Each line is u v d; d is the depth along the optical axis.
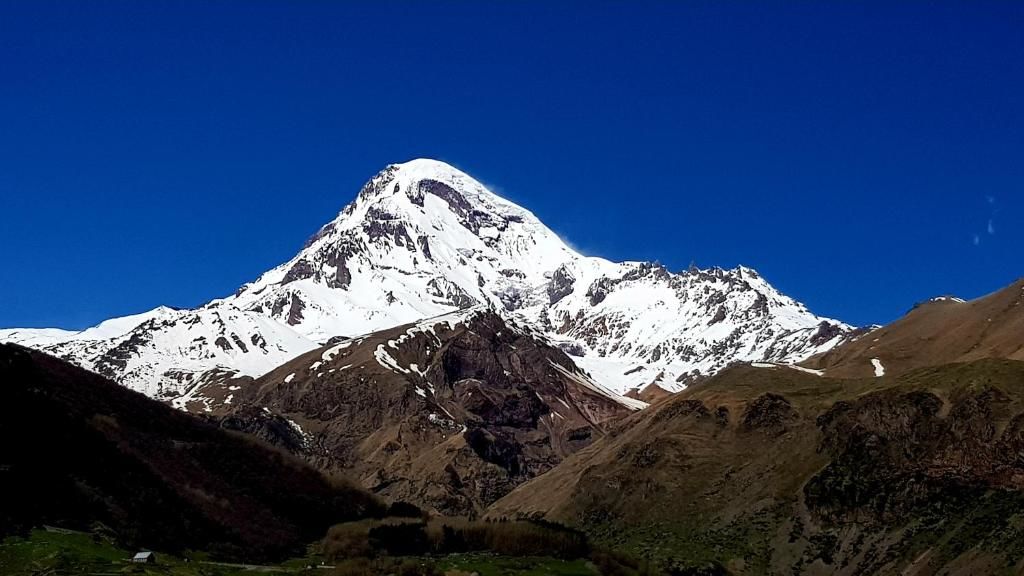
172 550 180.75
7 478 172.25
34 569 150.38
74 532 168.88
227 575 167.25
